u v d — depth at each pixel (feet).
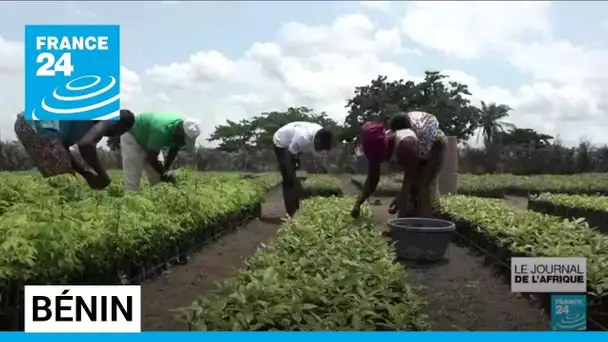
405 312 14.29
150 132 32.55
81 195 24.86
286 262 18.33
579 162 70.18
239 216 37.91
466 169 74.84
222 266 26.43
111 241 19.85
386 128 32.37
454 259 28.43
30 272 15.83
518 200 62.23
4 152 46.85
